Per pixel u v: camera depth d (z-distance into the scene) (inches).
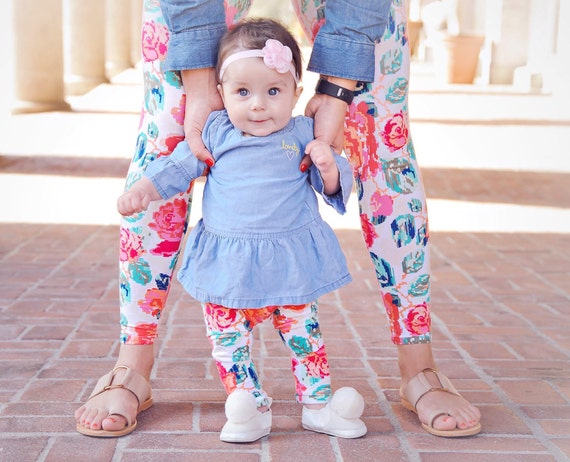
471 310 166.9
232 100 97.0
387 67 105.0
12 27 540.7
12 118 504.7
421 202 109.5
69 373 125.6
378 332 150.9
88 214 261.9
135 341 109.3
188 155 100.0
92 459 95.4
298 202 98.6
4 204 274.1
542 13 745.6
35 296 171.2
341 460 96.0
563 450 100.3
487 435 104.4
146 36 102.9
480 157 397.7
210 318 100.0
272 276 96.5
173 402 113.8
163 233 106.4
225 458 96.0
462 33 787.4
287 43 97.3
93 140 429.4
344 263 100.6
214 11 98.5
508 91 722.8
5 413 109.0
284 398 116.3
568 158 397.4
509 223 259.3
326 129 99.6
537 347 143.3
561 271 200.7
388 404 114.7
